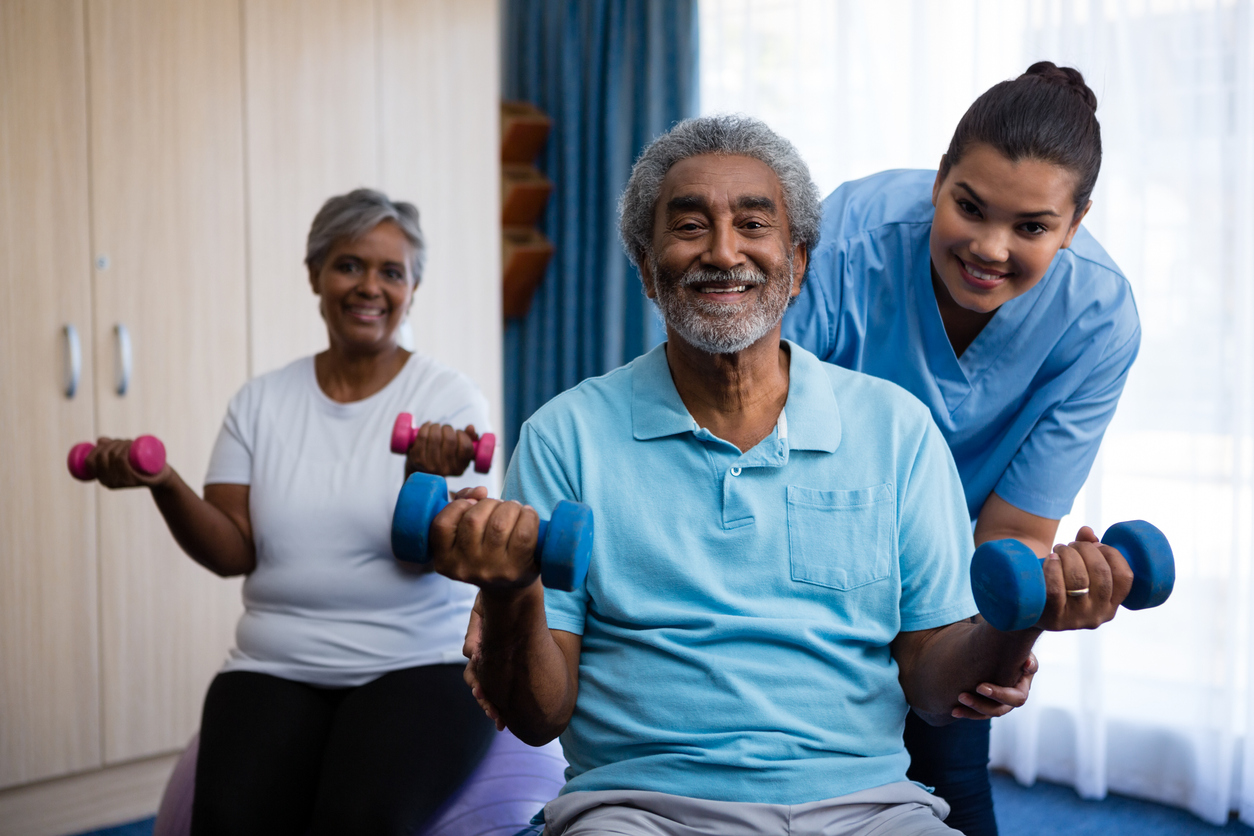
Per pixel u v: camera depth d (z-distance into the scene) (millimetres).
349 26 2812
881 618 1148
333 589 1669
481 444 1491
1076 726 2633
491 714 1061
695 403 1184
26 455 2375
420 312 2973
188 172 2568
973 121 1233
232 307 2652
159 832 1659
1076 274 1426
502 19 3695
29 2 2324
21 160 2334
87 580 2469
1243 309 2393
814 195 1194
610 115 3467
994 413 1482
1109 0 2496
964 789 1518
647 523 1132
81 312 2430
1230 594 2418
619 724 1104
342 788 1446
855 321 1449
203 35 2572
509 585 882
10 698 2369
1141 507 2541
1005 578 860
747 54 3184
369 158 2865
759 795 1062
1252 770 2432
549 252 3537
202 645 2639
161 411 2553
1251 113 2365
